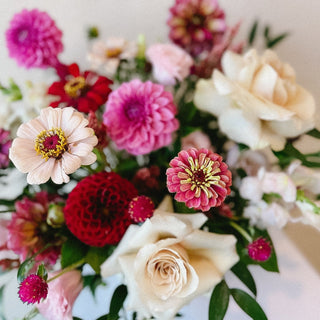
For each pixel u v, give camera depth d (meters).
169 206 0.37
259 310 0.37
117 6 0.58
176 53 0.44
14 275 0.51
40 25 0.45
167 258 0.34
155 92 0.40
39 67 0.48
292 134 0.40
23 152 0.31
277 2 0.55
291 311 0.46
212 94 0.41
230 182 0.29
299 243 0.56
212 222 0.41
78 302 0.53
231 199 0.45
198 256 0.37
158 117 0.39
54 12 0.59
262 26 0.57
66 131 0.31
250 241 0.39
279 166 0.44
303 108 0.39
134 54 0.47
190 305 0.48
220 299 0.37
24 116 0.45
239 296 0.38
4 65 0.61
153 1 0.57
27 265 0.37
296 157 0.40
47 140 0.31
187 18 0.46
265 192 0.40
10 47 0.47
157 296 0.34
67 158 0.30
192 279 0.34
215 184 0.29
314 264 0.54
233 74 0.40
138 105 0.40
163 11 0.57
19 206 0.40
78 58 0.61
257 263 0.40
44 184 0.44
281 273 0.49
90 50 0.60
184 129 0.44
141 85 0.40
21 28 0.46
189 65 0.44
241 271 0.39
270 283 0.49
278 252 0.51
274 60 0.40
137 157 0.48
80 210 0.37
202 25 0.46
